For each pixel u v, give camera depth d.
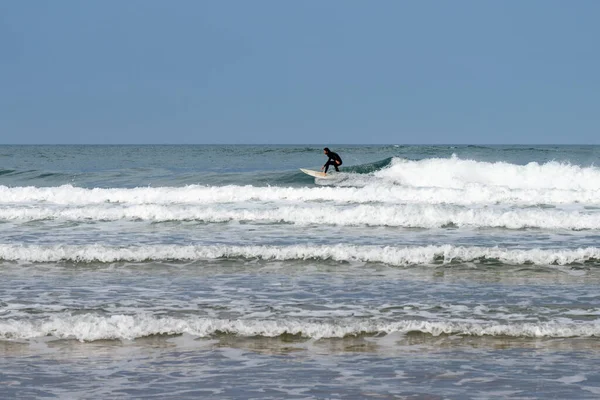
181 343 17.36
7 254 27.94
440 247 28.20
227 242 31.78
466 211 36.91
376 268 26.92
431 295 22.42
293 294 22.53
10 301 21.33
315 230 35.06
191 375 14.82
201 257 28.23
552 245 30.94
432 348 16.95
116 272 26.08
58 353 16.47
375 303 21.31
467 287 23.66
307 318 19.34
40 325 18.08
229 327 18.20
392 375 14.80
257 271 26.33
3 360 15.86
